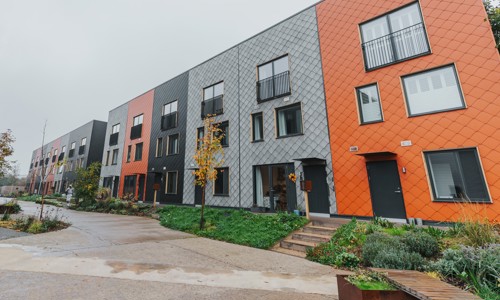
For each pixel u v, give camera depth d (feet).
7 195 117.80
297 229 23.72
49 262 14.42
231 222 28.09
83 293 10.23
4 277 11.73
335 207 28.50
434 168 23.36
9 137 34.91
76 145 97.76
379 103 27.43
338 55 31.35
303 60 34.55
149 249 18.70
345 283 9.36
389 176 25.44
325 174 30.04
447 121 22.97
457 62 23.26
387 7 28.48
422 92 24.99
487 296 9.55
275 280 12.94
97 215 41.98
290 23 36.99
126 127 70.13
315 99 32.42
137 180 61.26
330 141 30.19
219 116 44.68
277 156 34.91
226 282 12.41
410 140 24.71
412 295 7.93
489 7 25.50
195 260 16.30
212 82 47.88
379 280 9.36
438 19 24.88
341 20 31.86
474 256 11.47
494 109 20.92
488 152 20.71
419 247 14.66
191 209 37.52
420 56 25.31
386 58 27.86
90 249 18.01
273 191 34.94
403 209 24.09
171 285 11.64
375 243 15.33
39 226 25.58
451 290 7.98
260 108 38.37
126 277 12.46
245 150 39.04
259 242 21.34
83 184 52.85
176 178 50.78
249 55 41.83
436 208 22.39
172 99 56.85
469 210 20.70
